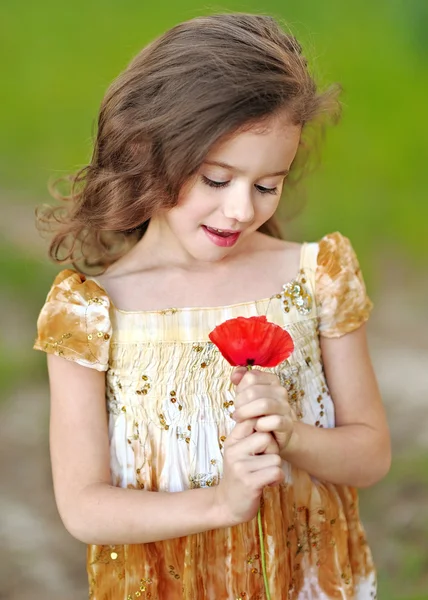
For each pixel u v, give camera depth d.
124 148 1.60
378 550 2.21
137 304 1.62
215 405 1.60
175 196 1.55
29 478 2.41
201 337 1.61
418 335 3.12
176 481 1.59
